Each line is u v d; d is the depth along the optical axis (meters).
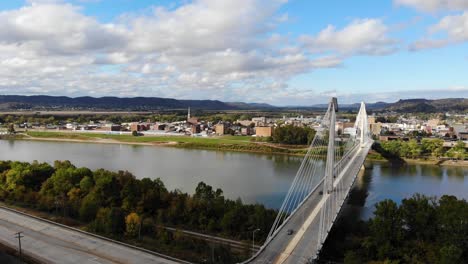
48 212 96.00
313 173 161.25
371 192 135.12
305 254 63.78
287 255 63.56
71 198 100.06
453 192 135.88
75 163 195.38
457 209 74.25
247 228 84.94
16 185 110.94
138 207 95.38
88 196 97.69
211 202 95.69
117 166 186.75
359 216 103.25
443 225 74.75
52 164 185.75
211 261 67.44
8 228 82.06
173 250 73.00
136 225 80.06
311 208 88.56
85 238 77.06
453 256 64.38
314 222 78.88
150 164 195.12
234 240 81.56
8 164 129.12
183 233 81.75
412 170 188.50
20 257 66.69
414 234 78.12
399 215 77.06
